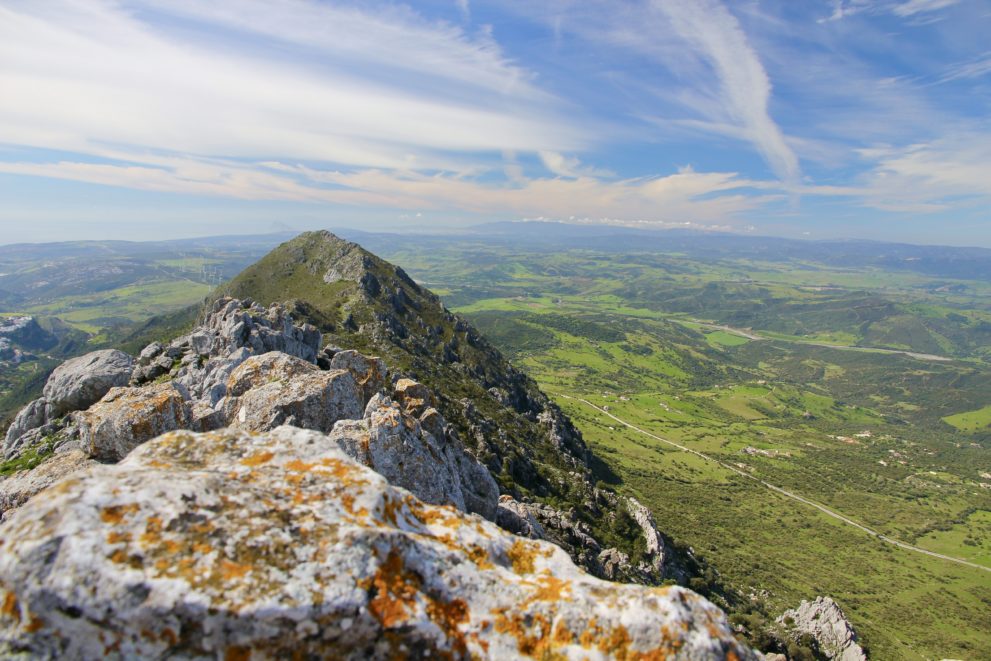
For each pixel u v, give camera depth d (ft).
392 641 28.14
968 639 445.37
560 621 31.17
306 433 40.37
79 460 74.43
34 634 24.11
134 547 26.66
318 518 31.68
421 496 70.08
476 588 32.37
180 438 38.40
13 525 27.04
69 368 184.03
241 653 25.59
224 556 27.81
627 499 366.63
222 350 203.82
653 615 30.73
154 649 24.70
